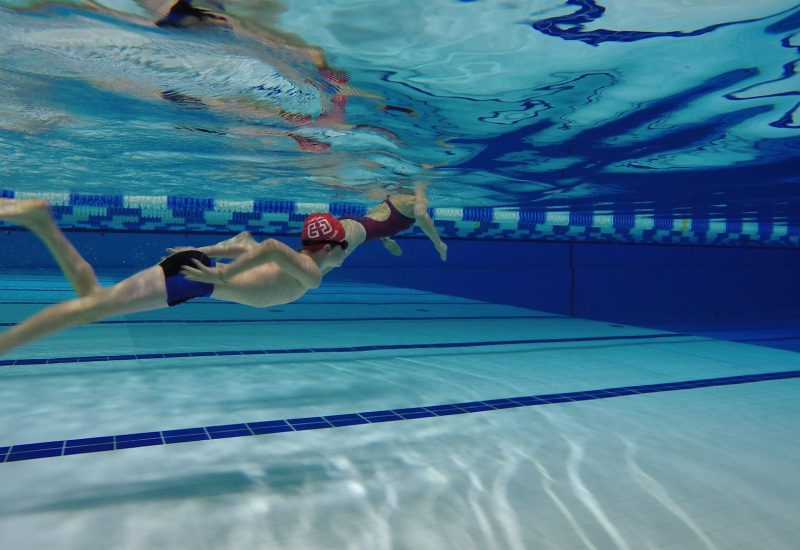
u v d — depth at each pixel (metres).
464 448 3.69
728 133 5.05
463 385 5.33
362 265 16.88
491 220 11.41
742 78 3.70
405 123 4.72
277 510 2.77
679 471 3.44
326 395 4.80
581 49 3.23
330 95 3.99
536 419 4.37
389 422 4.15
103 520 2.60
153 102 4.20
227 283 2.53
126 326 7.79
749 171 6.77
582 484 3.20
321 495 2.95
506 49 3.21
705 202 9.53
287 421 4.09
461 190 8.43
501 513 2.82
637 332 9.37
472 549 2.49
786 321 18.91
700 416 4.62
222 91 3.90
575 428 4.18
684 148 5.65
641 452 3.74
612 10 2.76
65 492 2.85
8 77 3.67
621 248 19.14
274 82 3.73
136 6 2.65
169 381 5.01
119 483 2.98
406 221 4.00
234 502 2.83
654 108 4.34
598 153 5.85
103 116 4.60
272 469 3.25
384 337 7.96
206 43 3.07
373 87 3.82
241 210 10.45
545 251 18.33
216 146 5.66
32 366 5.28
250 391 4.82
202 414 4.15
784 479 3.38
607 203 9.91
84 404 4.24
